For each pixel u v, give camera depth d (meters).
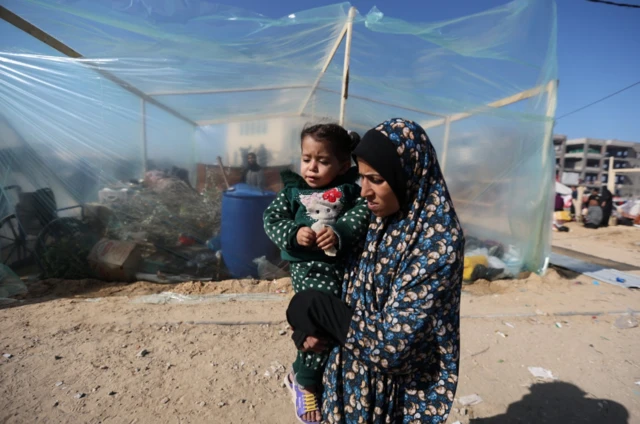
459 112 6.70
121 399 3.09
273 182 6.93
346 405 1.43
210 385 3.32
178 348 3.92
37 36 5.30
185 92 7.04
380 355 1.25
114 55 5.57
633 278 7.02
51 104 5.55
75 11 4.76
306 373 1.71
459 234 1.28
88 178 5.91
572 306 5.47
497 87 6.89
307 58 6.61
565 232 12.77
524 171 6.85
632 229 13.12
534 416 3.08
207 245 6.20
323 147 1.64
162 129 6.53
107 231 5.95
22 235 5.61
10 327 4.22
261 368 3.60
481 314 5.10
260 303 5.16
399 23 5.31
